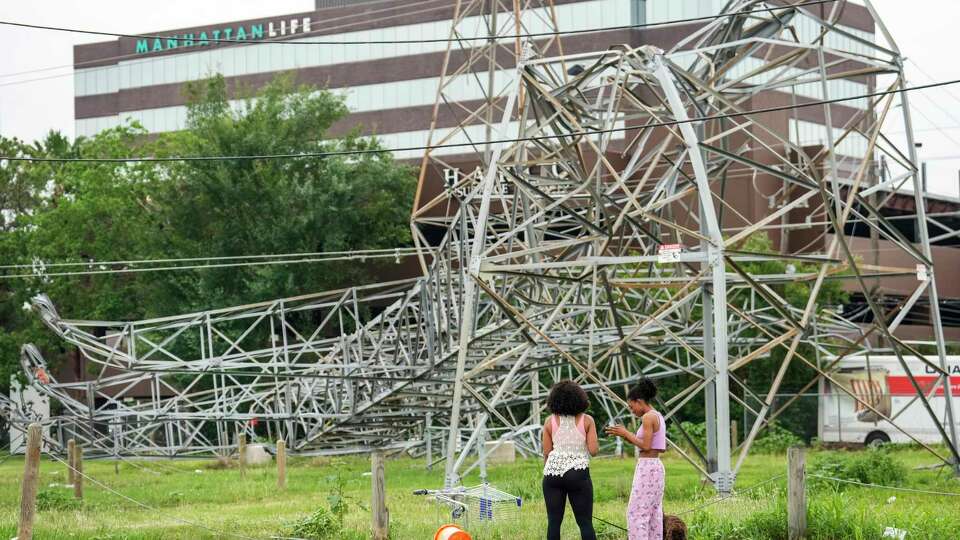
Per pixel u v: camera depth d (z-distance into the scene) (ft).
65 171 230.07
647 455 45.73
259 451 126.41
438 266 103.24
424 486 90.48
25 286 204.44
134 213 213.05
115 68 292.81
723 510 62.03
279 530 59.72
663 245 81.00
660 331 116.47
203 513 73.26
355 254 201.46
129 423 124.67
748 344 113.80
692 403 157.17
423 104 256.11
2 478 113.19
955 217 222.07
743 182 189.67
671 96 83.30
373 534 53.88
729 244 80.48
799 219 189.37
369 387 116.26
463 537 46.96
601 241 93.25
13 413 141.38
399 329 108.37
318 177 205.98
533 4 246.06
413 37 258.37
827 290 162.50
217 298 196.95
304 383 125.49
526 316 103.96
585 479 43.75
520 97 109.81
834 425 150.82
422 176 119.03
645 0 237.45
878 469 84.17
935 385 88.48
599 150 87.45
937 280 211.61
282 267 193.47
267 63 273.95
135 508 76.69
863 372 150.10
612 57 89.92
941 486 81.10
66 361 221.05
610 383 107.76
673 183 100.73
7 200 231.09
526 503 70.59
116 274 211.20
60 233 207.31
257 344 194.49
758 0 89.66
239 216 201.36
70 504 76.59
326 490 88.58
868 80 106.73
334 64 265.95
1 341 197.36
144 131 233.55
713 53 95.30
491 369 104.01
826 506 55.36
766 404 83.15
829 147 83.92
